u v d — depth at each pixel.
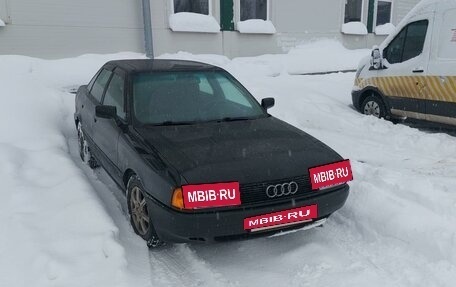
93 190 4.39
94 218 3.78
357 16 15.73
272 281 3.25
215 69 4.97
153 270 3.37
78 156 5.95
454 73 6.48
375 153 6.14
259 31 12.69
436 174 5.30
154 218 3.42
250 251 3.71
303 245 3.74
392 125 7.31
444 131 7.39
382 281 3.21
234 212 3.22
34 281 3.05
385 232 3.94
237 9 12.34
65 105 7.38
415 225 3.90
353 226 4.09
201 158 3.47
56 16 9.60
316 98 9.19
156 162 3.48
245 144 3.76
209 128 4.10
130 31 10.70
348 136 7.02
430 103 6.90
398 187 4.65
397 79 7.40
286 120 7.79
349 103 9.52
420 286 3.14
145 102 4.31
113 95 4.73
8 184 4.39
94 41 10.22
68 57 9.92
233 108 4.56
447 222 3.90
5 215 3.85
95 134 4.93
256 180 3.30
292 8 13.54
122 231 3.88
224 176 3.28
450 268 3.32
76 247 3.40
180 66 4.93
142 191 3.64
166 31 11.17
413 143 6.56
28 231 3.58
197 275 3.34
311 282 3.22
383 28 16.34
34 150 5.46
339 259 3.53
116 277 3.11
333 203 3.60
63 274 3.11
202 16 11.68
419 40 7.10
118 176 4.22
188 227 3.19
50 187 4.41
